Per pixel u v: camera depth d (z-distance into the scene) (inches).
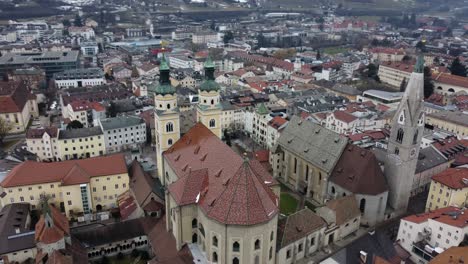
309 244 4163.4
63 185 4753.9
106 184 5059.1
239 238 3412.9
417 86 4451.3
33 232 4109.3
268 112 7529.5
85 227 4709.6
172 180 4798.2
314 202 5354.3
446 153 6166.3
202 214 3683.6
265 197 3548.2
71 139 6678.2
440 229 4148.6
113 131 7126.0
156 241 4276.6
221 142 4284.0
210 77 5251.0
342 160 5017.2
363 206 4763.8
